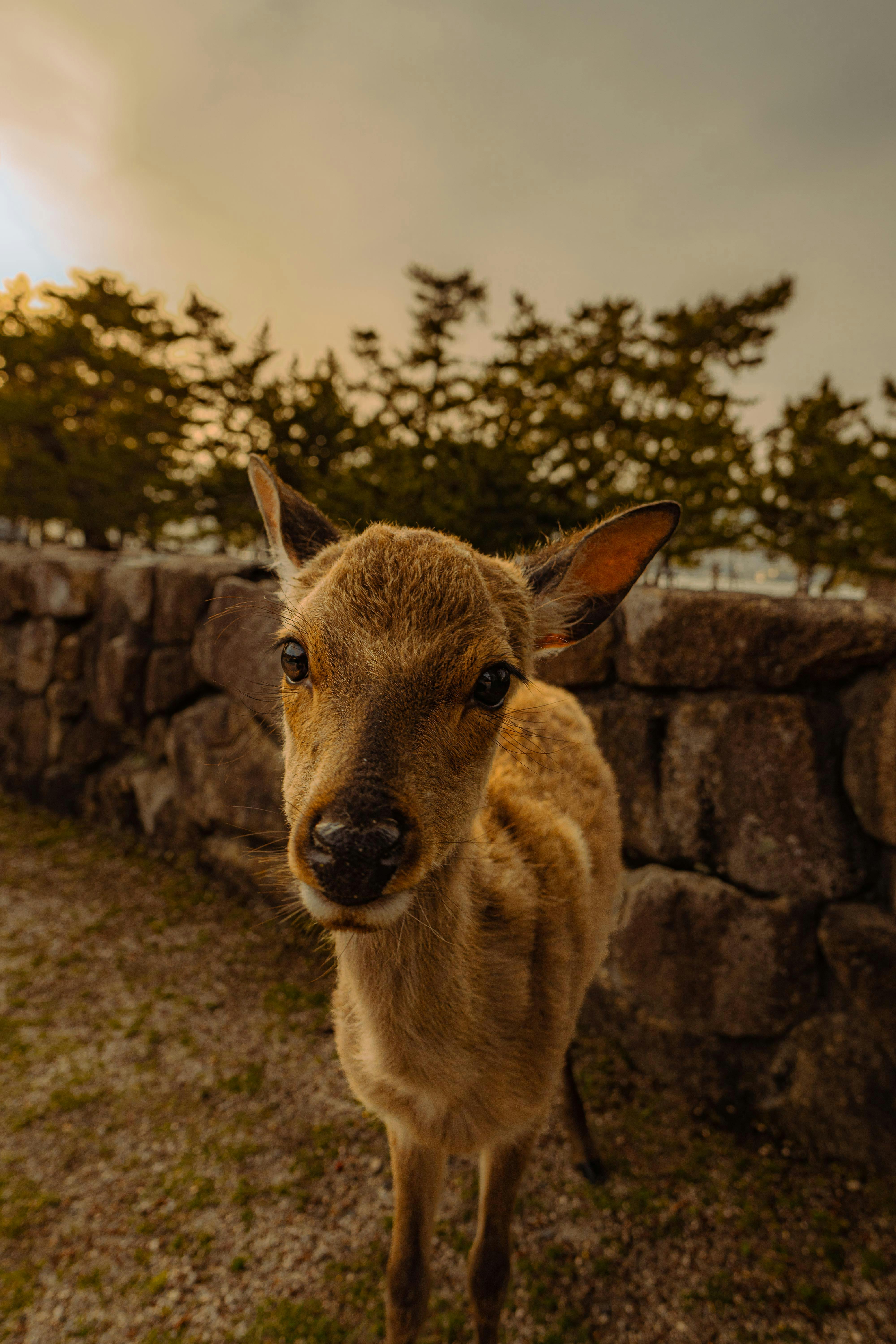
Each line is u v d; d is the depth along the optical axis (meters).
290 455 5.40
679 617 0.86
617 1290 0.64
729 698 0.84
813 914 0.79
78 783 1.58
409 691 0.41
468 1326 0.61
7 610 1.77
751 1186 0.73
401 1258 0.55
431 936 0.48
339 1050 0.58
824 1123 0.77
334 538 0.58
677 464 4.72
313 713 0.43
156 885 1.31
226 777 1.28
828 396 5.56
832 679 0.80
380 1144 0.78
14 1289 0.63
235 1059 0.89
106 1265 0.65
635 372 6.11
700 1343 0.60
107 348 7.44
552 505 3.15
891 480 4.98
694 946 0.84
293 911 0.58
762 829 0.82
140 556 1.78
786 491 5.29
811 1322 0.62
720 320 6.43
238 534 6.34
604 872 0.73
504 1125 0.54
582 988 0.64
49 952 1.10
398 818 0.39
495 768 0.69
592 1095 0.84
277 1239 0.68
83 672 1.59
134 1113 0.81
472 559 0.49
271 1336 0.60
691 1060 0.85
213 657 1.29
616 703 0.93
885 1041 0.74
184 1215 0.70
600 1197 0.72
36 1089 0.83
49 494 6.57
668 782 0.88
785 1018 0.80
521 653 0.52
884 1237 0.68
